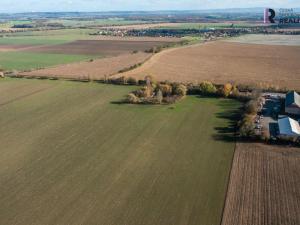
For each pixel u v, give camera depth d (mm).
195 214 48562
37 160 65250
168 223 46750
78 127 81438
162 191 54219
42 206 50875
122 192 54125
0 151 69312
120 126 81688
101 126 81875
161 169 61031
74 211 49625
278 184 55875
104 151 68562
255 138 72375
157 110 92812
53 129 80500
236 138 73750
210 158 64938
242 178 57750
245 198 52125
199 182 56656
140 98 101938
